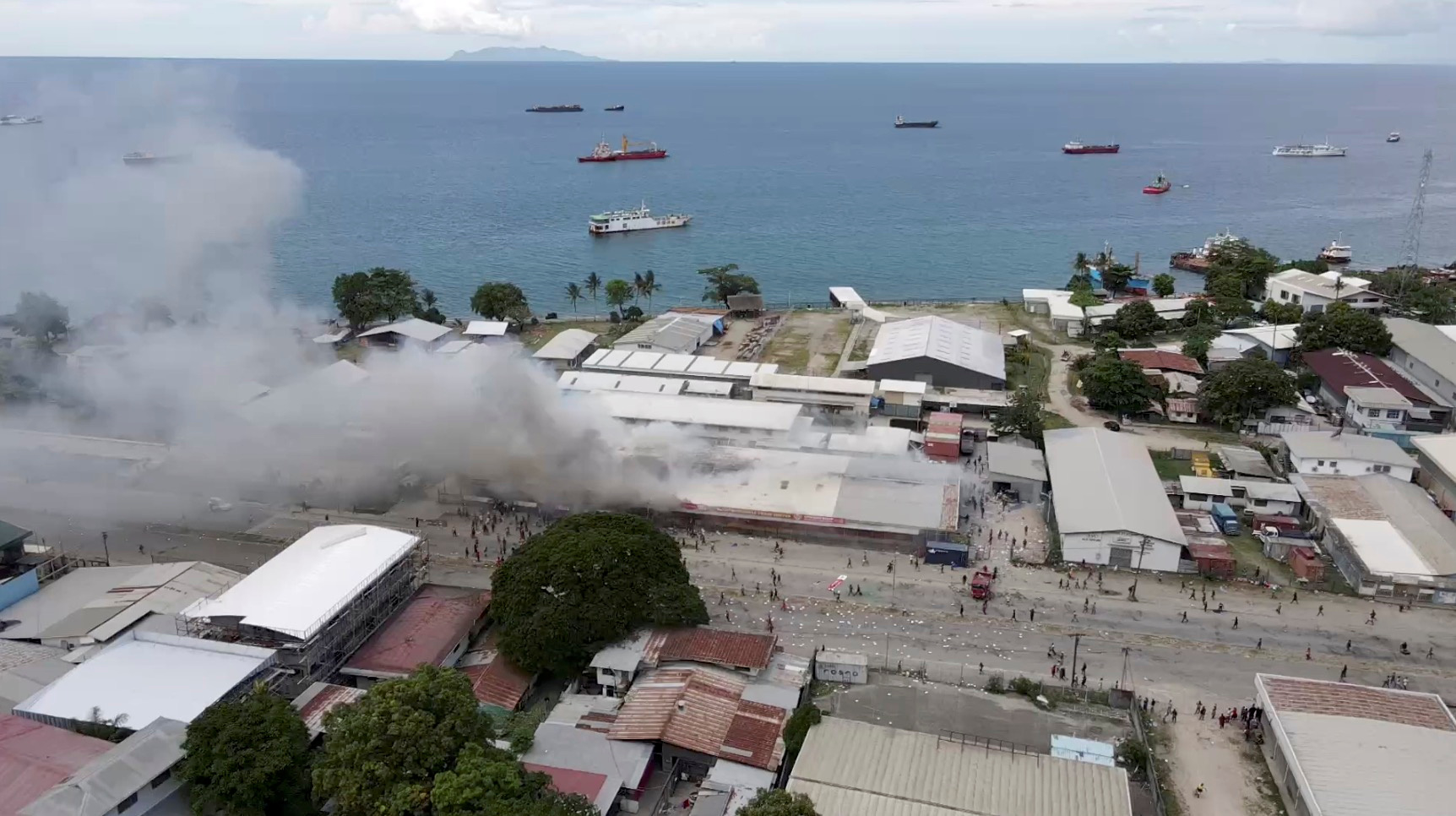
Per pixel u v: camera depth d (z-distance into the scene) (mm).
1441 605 83500
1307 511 98500
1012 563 91188
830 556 92688
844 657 73125
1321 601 84312
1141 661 75250
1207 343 145500
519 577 73500
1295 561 89312
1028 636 78938
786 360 153750
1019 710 69062
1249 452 112188
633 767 60906
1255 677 68375
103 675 67000
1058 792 57125
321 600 72625
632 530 80000
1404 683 72125
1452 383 122938
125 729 61375
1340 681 72562
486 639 76750
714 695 67062
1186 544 87875
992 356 143625
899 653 76312
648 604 73812
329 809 58031
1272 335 151750
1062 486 100188
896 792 56969
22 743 58844
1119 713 68938
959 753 60719
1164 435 121875
